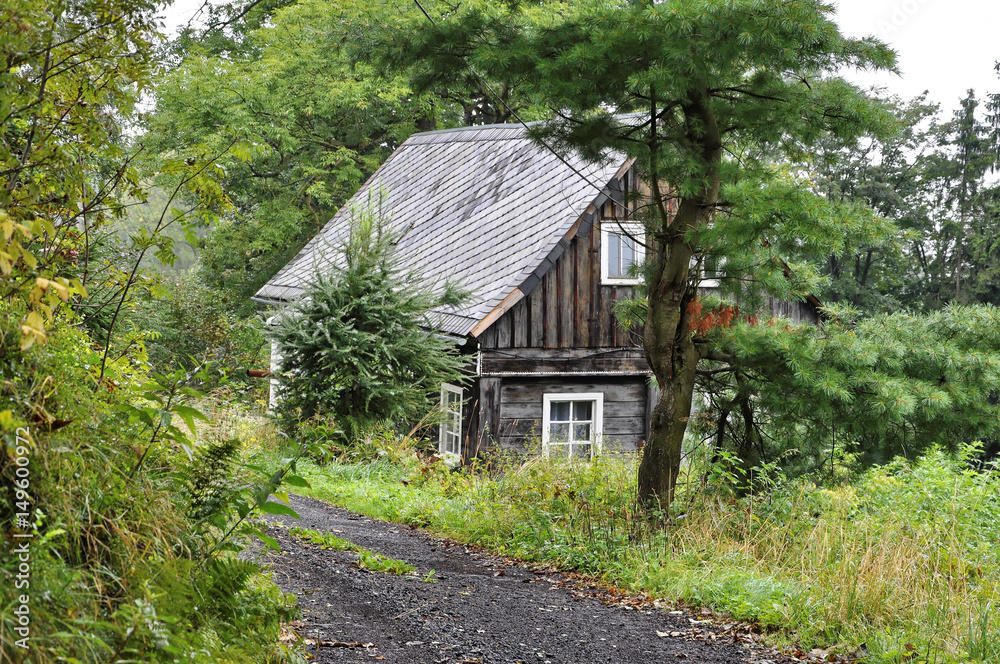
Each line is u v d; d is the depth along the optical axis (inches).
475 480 468.8
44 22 119.7
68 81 130.8
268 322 593.6
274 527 325.1
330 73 1046.4
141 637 107.7
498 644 206.2
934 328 363.9
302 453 148.6
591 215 599.5
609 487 379.2
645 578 282.0
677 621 239.9
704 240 297.7
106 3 128.2
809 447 375.9
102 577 114.3
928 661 197.2
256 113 1001.5
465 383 612.1
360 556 289.6
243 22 1125.1
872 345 341.4
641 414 631.2
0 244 99.1
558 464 411.8
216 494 139.7
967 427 348.2
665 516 327.6
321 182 1067.9
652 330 340.2
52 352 121.2
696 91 301.6
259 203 1160.8
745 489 358.6
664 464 340.5
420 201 826.8
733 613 242.7
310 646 183.2
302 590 231.3
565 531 333.1
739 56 279.6
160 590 115.8
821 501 340.5
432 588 258.4
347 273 570.6
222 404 512.1
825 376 324.2
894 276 1552.7
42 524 108.7
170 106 836.0
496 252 637.3
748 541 310.0
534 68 297.1
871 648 208.7
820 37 267.9
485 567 310.8
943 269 1571.1
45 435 112.1
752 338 339.3
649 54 281.0
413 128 1142.3
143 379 156.8
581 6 303.1
